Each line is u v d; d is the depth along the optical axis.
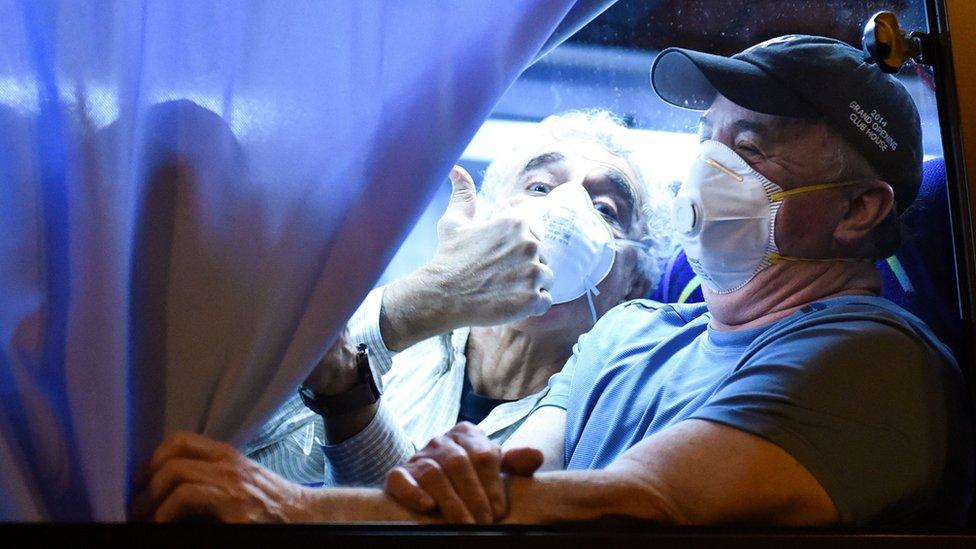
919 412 1.27
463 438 1.21
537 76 1.75
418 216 1.13
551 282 1.57
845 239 1.44
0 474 0.96
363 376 1.48
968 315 1.29
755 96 1.43
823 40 1.48
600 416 1.52
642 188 1.73
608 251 1.64
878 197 1.44
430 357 1.72
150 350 1.07
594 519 1.14
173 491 1.03
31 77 1.05
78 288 0.99
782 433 1.22
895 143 1.43
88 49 1.04
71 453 0.99
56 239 1.04
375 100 1.14
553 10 1.18
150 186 1.08
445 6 1.17
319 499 1.10
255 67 1.12
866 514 1.20
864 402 1.26
